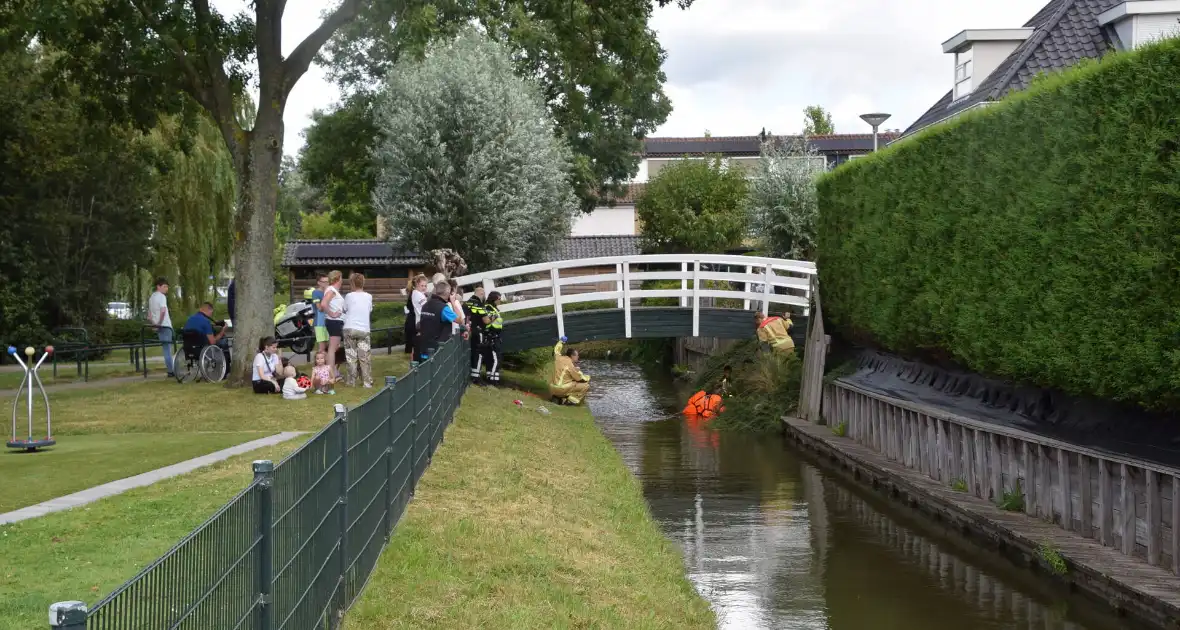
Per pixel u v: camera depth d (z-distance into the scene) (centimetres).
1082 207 1163
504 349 2728
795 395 2566
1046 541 1195
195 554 392
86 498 990
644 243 5328
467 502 1137
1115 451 1164
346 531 723
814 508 1597
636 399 3262
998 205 1414
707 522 1493
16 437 1435
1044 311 1273
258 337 2019
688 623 912
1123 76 1084
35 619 630
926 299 1723
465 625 739
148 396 1892
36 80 3188
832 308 2436
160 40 1977
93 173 3312
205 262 3706
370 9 2034
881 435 1936
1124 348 1084
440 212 3097
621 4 2142
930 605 1081
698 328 2759
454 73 3106
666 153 6794
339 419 703
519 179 3111
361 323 1980
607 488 1470
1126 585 1004
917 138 1770
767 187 3712
